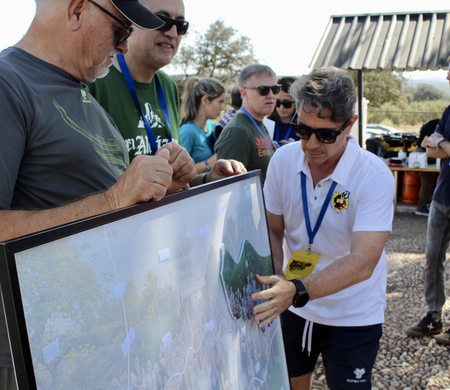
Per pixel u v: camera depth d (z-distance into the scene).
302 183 2.10
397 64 8.36
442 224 3.72
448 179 3.62
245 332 1.54
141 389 1.05
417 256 6.26
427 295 3.89
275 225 2.27
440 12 9.26
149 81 2.26
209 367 1.31
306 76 1.87
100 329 0.95
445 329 4.00
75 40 1.40
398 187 9.27
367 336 2.09
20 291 0.80
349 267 1.83
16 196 1.31
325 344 2.16
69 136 1.37
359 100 8.78
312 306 2.12
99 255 0.97
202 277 1.31
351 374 2.10
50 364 0.85
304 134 1.87
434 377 3.38
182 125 4.40
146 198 1.12
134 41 2.11
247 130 3.17
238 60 26.88
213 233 1.39
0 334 1.25
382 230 1.92
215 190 1.43
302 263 2.09
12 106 1.24
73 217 1.16
